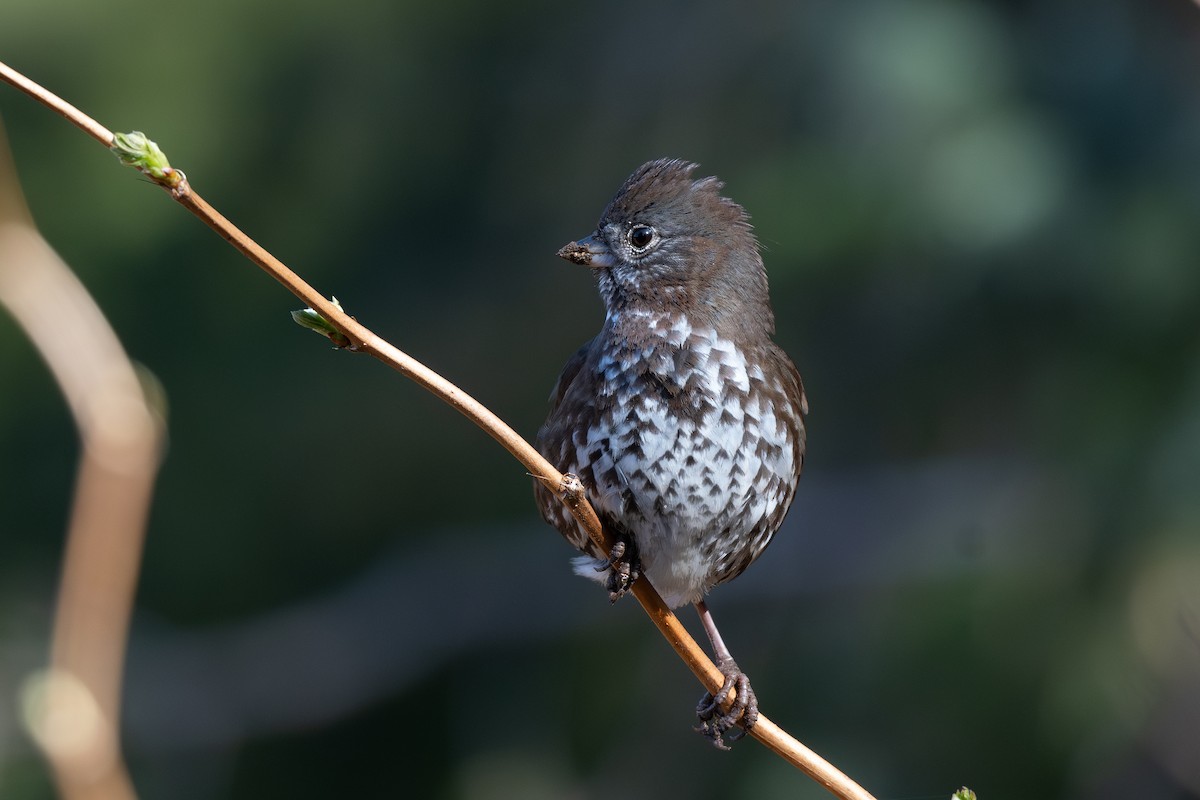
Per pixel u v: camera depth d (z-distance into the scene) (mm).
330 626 15578
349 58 14453
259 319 14789
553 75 14422
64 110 4262
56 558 15422
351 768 15922
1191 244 11133
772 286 12570
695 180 6797
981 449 13047
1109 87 11469
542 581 15523
